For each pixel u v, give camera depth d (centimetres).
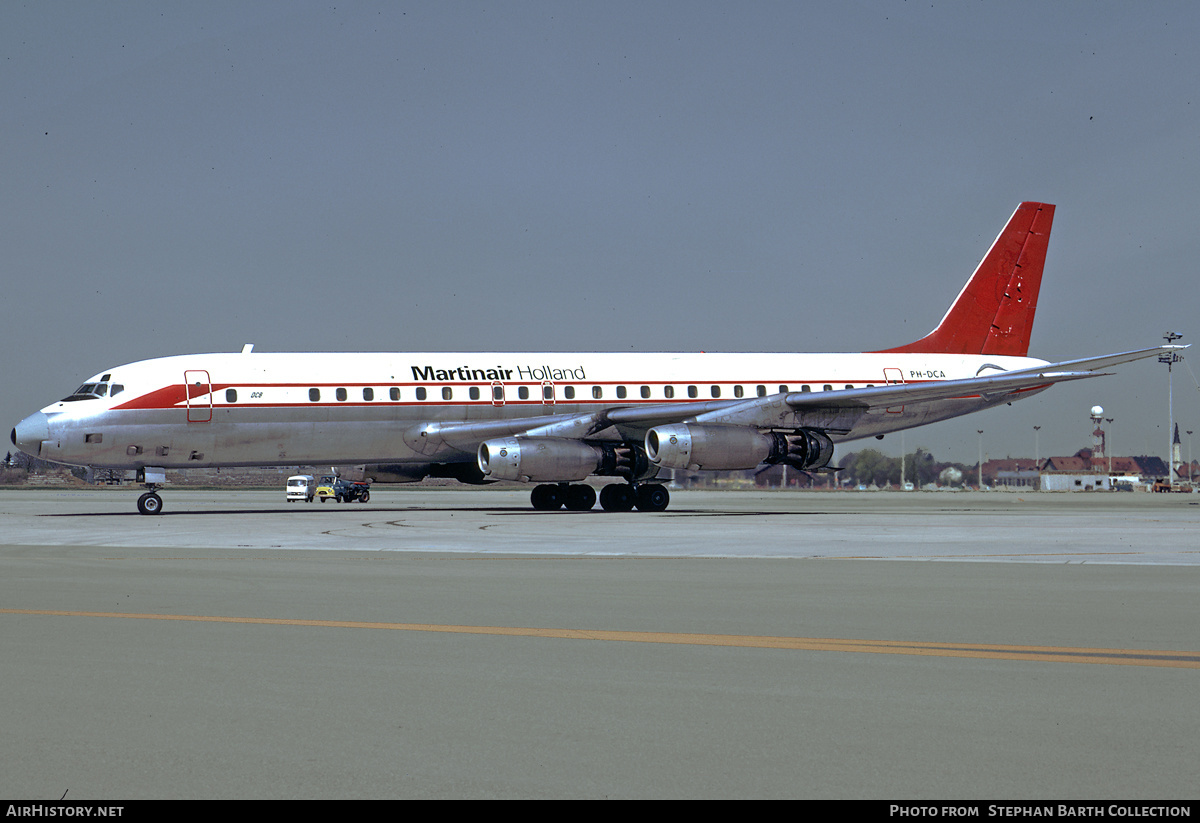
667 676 1044
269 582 1861
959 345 5856
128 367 4594
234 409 4619
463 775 733
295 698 951
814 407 4853
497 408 5003
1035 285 6016
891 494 11469
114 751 786
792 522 4006
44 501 7975
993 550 2588
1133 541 2928
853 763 756
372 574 2005
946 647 1202
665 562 2267
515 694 967
